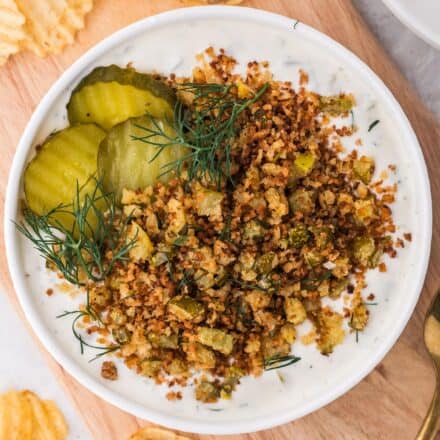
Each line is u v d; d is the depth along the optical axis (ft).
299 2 1.52
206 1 1.52
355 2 1.57
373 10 1.57
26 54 1.54
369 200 1.51
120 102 1.47
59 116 1.50
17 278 1.51
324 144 1.52
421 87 1.59
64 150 1.47
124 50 1.50
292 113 1.51
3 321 1.69
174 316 1.49
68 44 1.54
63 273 1.49
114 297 1.52
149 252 1.48
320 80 1.51
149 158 1.46
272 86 1.51
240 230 1.48
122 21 1.53
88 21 1.53
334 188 1.52
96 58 1.49
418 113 1.53
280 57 1.51
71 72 1.48
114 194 1.47
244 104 1.46
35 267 1.53
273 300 1.52
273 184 1.48
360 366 1.52
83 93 1.48
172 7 1.53
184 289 1.49
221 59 1.51
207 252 1.47
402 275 1.52
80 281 1.52
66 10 1.51
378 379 1.57
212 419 1.54
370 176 1.52
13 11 1.50
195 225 1.47
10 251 1.50
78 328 1.53
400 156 1.51
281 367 1.54
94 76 1.47
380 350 1.51
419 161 1.49
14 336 1.69
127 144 1.46
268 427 1.52
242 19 1.49
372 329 1.53
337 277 1.52
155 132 1.44
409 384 1.56
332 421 1.58
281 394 1.54
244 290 1.51
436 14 1.41
